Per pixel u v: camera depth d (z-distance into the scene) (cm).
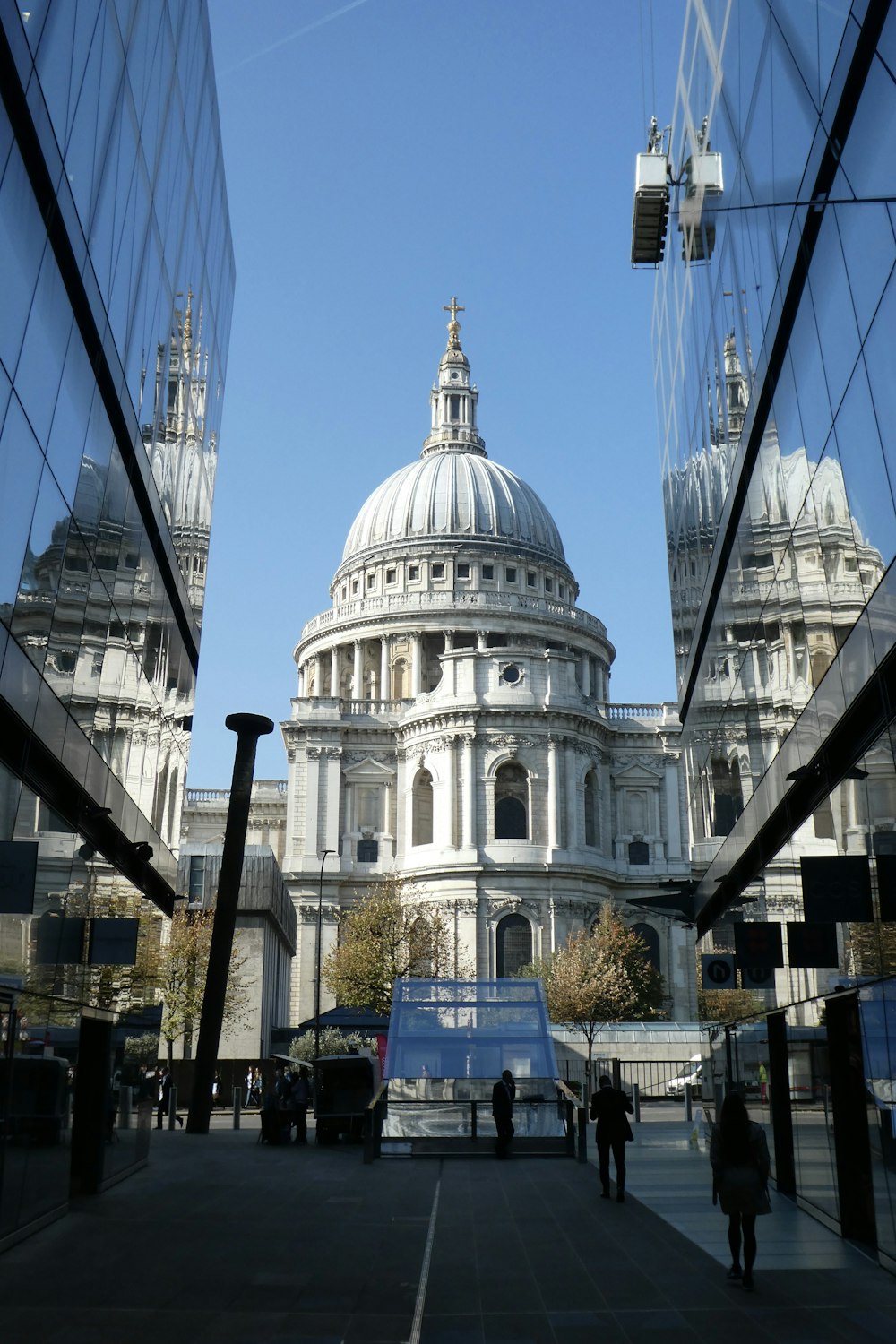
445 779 10606
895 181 1534
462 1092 3978
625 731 11300
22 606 2184
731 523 3167
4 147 1877
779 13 2167
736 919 3516
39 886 2375
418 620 13125
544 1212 2367
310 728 11200
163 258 3362
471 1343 1354
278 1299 1566
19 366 2041
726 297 2995
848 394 1880
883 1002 1741
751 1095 2948
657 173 3900
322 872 8612
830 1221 2136
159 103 3128
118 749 3186
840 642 2034
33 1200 2083
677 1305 1538
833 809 2195
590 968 9050
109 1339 1359
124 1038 2923
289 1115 4066
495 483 15050
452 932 10131
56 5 2045
